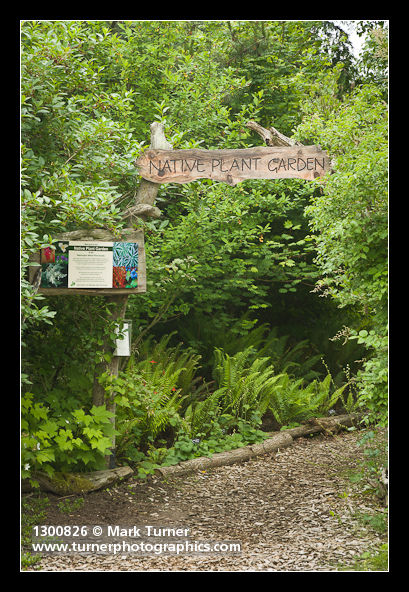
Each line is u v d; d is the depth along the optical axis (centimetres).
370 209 502
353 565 402
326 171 553
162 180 566
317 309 1025
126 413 622
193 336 898
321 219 527
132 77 808
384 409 489
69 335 577
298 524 478
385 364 482
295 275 870
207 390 784
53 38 532
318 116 624
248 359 845
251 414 736
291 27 956
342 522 473
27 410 500
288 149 557
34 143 544
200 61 829
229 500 538
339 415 798
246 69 887
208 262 849
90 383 584
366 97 593
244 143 827
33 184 523
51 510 488
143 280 552
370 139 500
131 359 683
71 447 498
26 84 493
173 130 693
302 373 907
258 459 658
